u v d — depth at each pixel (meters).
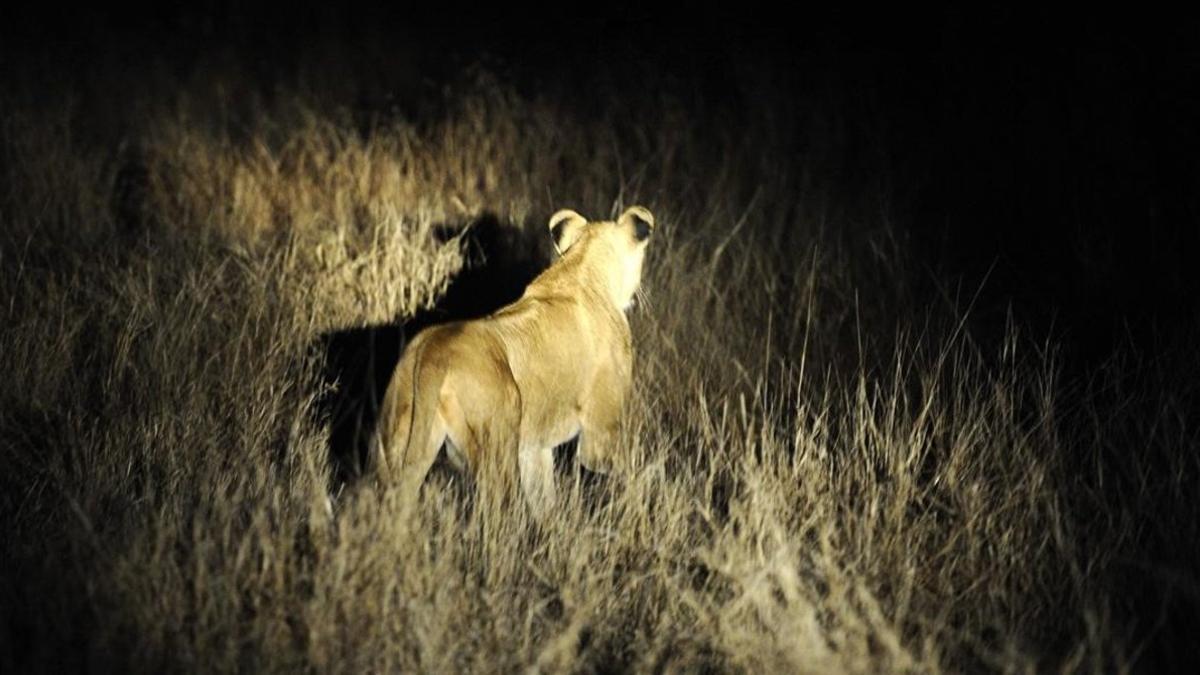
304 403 14.83
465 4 30.98
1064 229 19.59
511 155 22.61
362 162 21.70
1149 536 12.66
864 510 13.10
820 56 25.61
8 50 29.69
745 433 15.31
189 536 12.35
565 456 15.54
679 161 22.72
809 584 12.09
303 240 18.95
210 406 14.89
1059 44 24.02
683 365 16.56
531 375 13.15
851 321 17.97
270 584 11.43
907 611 11.98
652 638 11.82
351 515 11.91
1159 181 20.00
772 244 19.83
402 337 16.05
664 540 12.80
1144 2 23.59
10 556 12.59
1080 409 14.95
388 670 11.01
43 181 21.17
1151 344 16.70
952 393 15.45
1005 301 18.19
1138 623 11.67
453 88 26.16
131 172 23.20
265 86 28.30
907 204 20.84
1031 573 12.32
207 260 18.39
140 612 10.98
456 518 12.80
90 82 28.05
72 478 13.56
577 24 28.64
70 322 16.27
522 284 18.59
